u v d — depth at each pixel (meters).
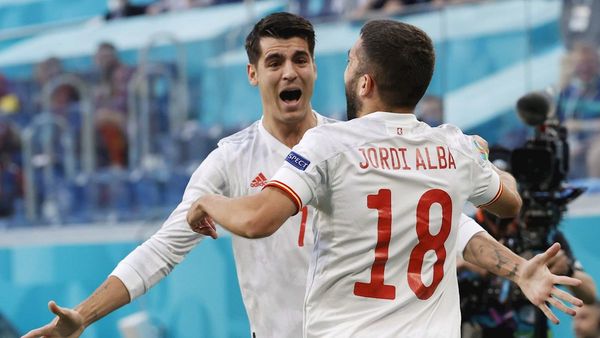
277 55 13.08
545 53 22.91
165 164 26.06
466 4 23.09
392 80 10.80
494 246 11.37
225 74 25.30
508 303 17.23
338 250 10.70
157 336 24.44
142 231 25.19
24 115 28.02
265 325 13.51
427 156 10.84
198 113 25.70
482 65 23.02
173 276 24.59
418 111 22.88
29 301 26.92
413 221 10.64
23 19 34.72
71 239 26.33
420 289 10.66
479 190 11.31
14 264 27.12
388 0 26.08
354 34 23.84
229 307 23.88
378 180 10.60
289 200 10.33
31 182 27.81
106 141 26.95
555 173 16.31
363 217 10.59
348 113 11.34
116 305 12.67
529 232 16.42
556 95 18.34
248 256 13.44
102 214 26.81
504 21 22.92
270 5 26.42
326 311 10.76
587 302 17.22
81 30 27.67
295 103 13.18
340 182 10.58
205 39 25.64
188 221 10.98
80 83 27.39
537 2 22.88
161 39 26.27
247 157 13.39
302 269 13.21
